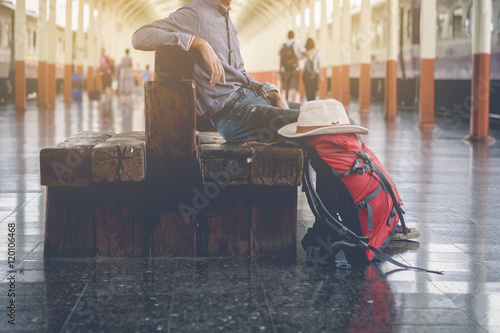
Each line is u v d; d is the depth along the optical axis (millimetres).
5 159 8188
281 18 38062
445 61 18109
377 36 23906
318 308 3057
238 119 4262
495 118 14883
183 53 3898
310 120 3902
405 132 12727
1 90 21906
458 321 2910
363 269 3711
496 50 14539
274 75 41281
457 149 9891
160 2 48031
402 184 6727
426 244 4324
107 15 39781
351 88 31484
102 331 2750
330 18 29641
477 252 4129
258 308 3045
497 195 6148
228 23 4352
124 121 14961
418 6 20047
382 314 2988
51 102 21719
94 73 34625
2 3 20969
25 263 3777
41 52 20234
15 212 5168
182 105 3891
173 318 2906
